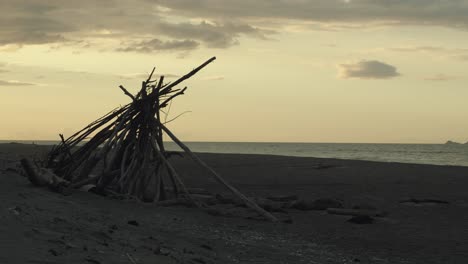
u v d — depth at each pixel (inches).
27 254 239.6
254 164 1390.3
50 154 697.0
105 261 257.8
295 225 522.6
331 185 911.0
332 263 362.9
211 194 733.9
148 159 637.9
